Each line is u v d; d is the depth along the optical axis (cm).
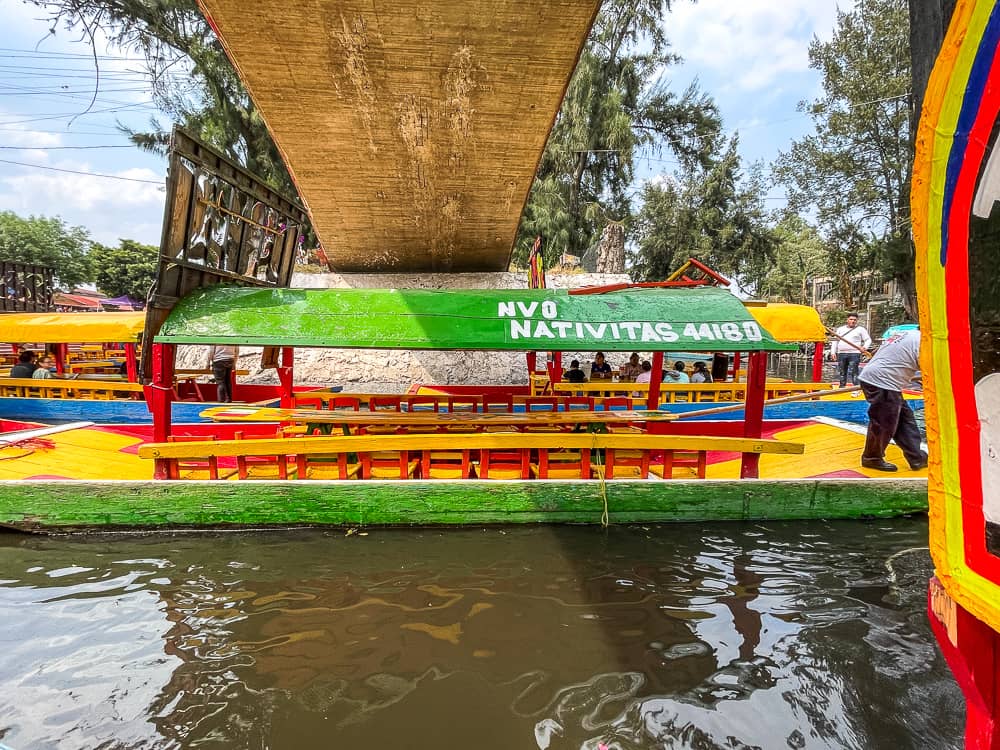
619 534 443
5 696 256
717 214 2794
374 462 566
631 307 485
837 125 2356
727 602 342
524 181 914
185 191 470
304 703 254
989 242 131
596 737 234
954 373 143
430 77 677
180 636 305
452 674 273
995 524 134
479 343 445
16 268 1590
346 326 456
